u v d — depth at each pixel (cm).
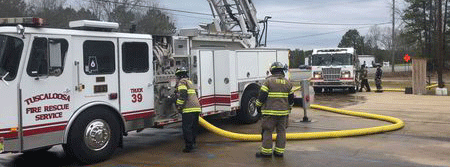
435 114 1252
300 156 710
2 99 569
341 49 2223
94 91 670
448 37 4731
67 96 634
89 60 664
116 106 705
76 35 645
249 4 1417
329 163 659
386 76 4341
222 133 873
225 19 1422
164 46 846
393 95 2005
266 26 1469
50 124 615
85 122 655
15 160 726
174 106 845
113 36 703
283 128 704
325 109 1355
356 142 828
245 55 1012
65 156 748
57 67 618
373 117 1156
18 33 575
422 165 641
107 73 691
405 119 1151
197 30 920
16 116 579
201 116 917
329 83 2216
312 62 2270
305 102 1100
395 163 655
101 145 680
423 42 4897
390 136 895
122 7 3872
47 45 607
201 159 702
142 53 757
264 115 697
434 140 845
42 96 605
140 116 752
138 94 748
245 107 1036
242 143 838
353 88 2233
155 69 798
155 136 942
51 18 3381
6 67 576
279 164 657
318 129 987
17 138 580
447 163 653
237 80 980
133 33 759
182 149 787
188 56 898
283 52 1191
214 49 960
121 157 727
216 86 963
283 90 695
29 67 592
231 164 663
